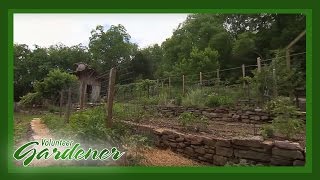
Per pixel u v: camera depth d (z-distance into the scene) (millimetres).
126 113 10094
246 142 4875
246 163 4746
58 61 37750
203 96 11938
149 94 15305
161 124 8430
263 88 9336
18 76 34938
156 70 40375
